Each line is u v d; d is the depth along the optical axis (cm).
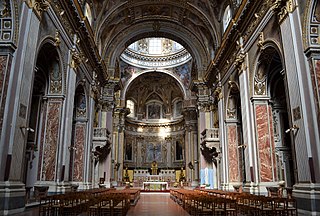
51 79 1127
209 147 1739
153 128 3525
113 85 2073
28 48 773
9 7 712
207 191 1357
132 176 3130
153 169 3159
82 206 818
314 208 664
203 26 1961
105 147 1845
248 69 1215
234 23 1311
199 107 2083
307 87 735
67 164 1138
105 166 1936
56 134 1077
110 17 1820
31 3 797
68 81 1186
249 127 1172
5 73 693
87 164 1521
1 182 653
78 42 1302
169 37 2183
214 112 1948
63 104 1120
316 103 707
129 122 3394
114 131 2730
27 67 768
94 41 1533
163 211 890
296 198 733
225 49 1508
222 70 1689
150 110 3594
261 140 1102
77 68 1322
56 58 1088
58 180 1057
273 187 984
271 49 1041
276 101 1369
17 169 711
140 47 3128
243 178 1487
